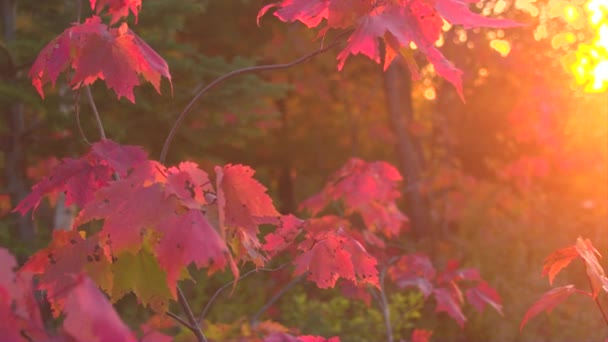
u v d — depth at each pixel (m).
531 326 9.69
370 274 2.43
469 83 14.24
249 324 4.27
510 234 10.97
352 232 2.79
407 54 1.99
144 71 2.15
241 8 14.64
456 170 12.83
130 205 1.70
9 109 8.09
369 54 1.91
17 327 1.27
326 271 2.41
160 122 8.32
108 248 1.82
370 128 14.48
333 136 17.11
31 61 7.12
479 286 5.14
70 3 7.49
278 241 2.59
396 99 14.35
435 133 14.73
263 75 14.76
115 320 1.18
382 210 4.80
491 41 12.38
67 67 2.27
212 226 1.73
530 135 13.23
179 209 1.76
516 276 10.23
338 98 15.72
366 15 1.93
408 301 9.37
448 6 1.94
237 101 8.63
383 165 4.59
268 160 17.47
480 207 12.16
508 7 11.98
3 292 1.28
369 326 8.23
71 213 7.95
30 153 8.45
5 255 1.31
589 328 9.42
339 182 4.68
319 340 2.27
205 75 8.39
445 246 11.18
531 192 12.95
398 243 10.92
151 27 8.28
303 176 18.47
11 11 8.47
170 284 1.61
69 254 1.83
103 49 2.13
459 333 9.73
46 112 7.16
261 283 10.31
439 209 12.55
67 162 2.13
